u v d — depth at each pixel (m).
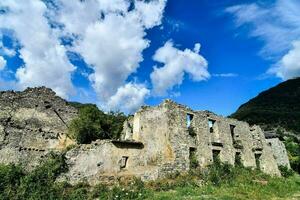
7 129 24.16
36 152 24.75
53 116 27.33
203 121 23.16
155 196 14.28
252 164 25.94
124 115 30.97
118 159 18.95
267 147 28.39
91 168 17.41
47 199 14.10
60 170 16.52
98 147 18.30
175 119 20.89
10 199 13.66
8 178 15.17
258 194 16.25
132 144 20.17
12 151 23.58
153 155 20.19
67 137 26.88
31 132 25.33
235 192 16.00
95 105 30.16
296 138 56.31
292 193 18.45
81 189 15.26
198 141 21.70
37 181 15.27
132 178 17.53
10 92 25.89
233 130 26.55
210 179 18.33
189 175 18.77
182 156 19.81
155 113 21.66
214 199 13.55
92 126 25.88
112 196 14.38
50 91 28.38
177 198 13.59
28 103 26.45
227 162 22.91
